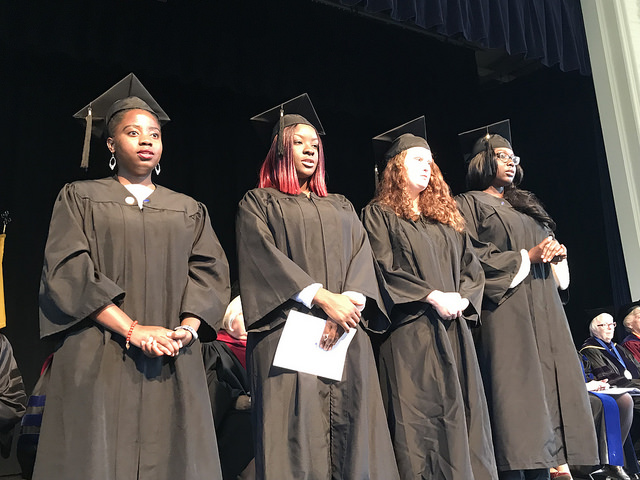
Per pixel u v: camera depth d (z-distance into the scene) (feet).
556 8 16.48
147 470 6.38
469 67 20.89
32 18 14.37
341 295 7.43
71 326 6.56
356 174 20.24
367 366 7.61
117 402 6.44
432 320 8.24
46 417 6.31
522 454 8.50
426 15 14.10
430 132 20.30
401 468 7.72
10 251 15.03
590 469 12.00
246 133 18.63
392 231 8.86
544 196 20.18
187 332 6.75
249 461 9.27
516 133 21.02
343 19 18.83
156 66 15.80
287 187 8.37
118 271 6.85
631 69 15.83
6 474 13.42
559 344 9.53
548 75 20.36
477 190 10.89
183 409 6.58
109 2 15.47
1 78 15.76
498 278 9.36
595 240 18.98
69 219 6.93
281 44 17.65
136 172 7.68
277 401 7.18
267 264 7.60
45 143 15.92
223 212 17.89
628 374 15.42
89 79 16.78
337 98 18.29
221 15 16.94
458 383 7.89
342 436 7.28
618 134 15.75
